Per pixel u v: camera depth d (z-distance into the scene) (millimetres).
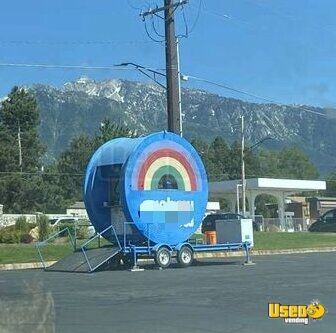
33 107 84125
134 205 22094
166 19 30125
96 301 12883
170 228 22766
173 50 29953
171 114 29500
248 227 24562
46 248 27688
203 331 9656
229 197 73688
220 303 12461
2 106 84188
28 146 83438
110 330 9758
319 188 68938
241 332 9586
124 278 17938
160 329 9820
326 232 50031
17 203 72500
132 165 22219
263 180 65062
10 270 22500
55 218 56875
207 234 27203
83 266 20734
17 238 34625
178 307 12000
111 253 21109
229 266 22359
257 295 13562
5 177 73000
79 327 10008
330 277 17391
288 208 94375
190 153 23719
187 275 18625
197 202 23656
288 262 23844
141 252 21781
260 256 28281
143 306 12156
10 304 8641
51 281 17250
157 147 22891
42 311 8461
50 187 75562
